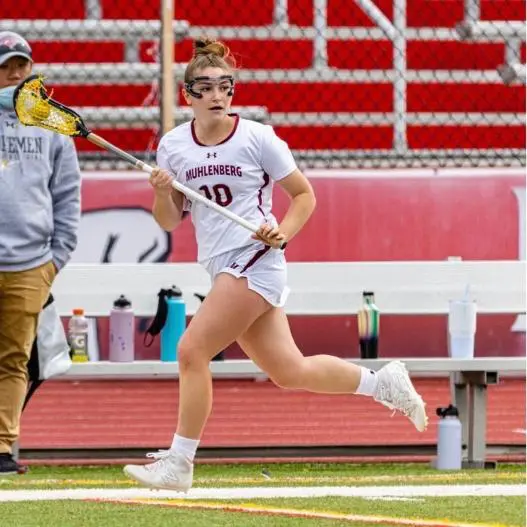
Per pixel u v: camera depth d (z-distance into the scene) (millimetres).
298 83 39375
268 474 23625
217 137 18641
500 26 39344
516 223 32938
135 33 38812
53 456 26031
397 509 19109
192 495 20797
